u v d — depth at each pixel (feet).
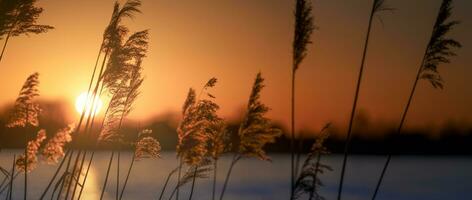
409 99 27.32
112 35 27.53
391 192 151.33
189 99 30.17
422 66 26.89
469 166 308.19
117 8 27.48
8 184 26.32
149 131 31.78
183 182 29.63
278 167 264.93
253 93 27.53
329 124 23.93
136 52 27.81
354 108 24.25
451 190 158.10
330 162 267.80
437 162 357.82
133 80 29.68
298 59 23.85
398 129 27.27
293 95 23.85
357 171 240.53
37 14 26.32
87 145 27.84
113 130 29.50
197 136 29.27
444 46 26.18
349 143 24.11
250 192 145.59
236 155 28.25
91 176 186.29
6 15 25.67
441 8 26.43
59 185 27.63
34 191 113.09
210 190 148.87
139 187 150.71
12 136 26.16
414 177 213.46
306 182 23.24
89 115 27.94
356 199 130.93
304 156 23.88
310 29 24.08
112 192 135.44
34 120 26.30
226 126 29.04
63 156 26.89
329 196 135.54
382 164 315.37
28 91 25.85
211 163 29.32
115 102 29.37
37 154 26.55
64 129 26.53
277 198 130.52
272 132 27.07
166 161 283.79
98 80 28.07
